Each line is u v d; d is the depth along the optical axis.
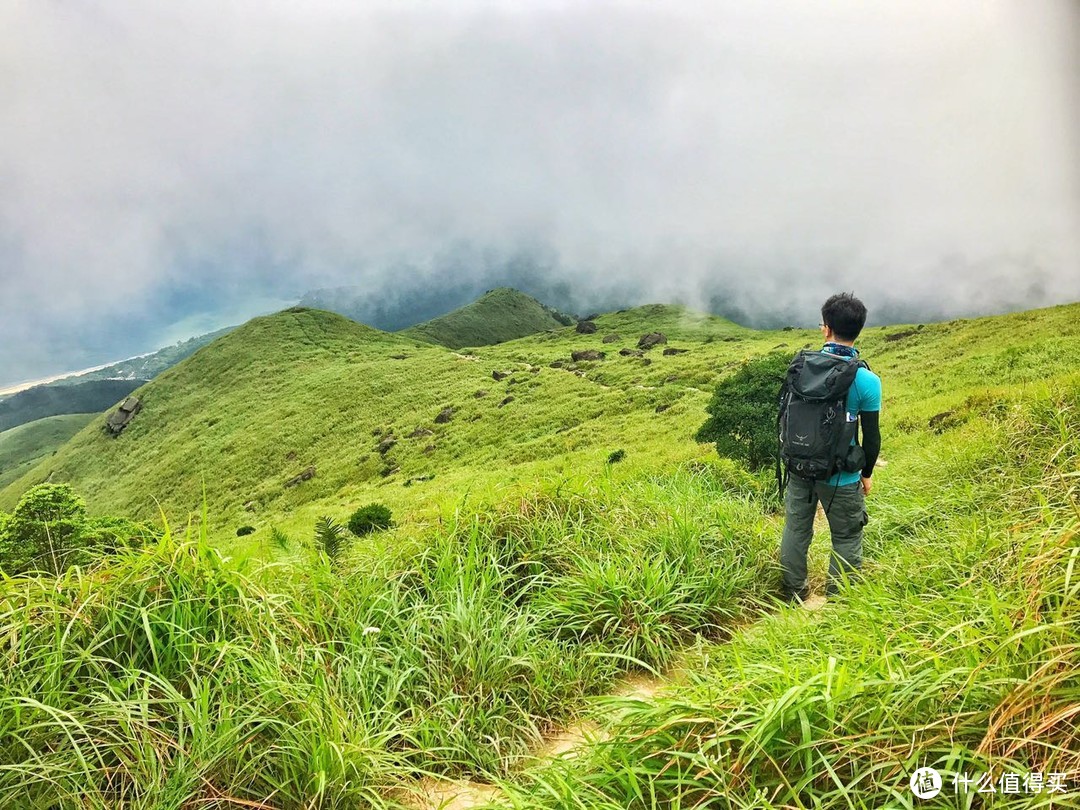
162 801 2.17
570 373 74.62
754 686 2.40
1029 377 22.53
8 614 2.59
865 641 2.47
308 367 99.19
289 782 2.37
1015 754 1.78
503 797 2.45
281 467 70.00
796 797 1.79
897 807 1.71
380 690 3.13
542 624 3.78
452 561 4.14
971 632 2.18
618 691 3.41
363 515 20.47
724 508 6.06
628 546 4.62
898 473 8.25
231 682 2.64
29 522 11.77
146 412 101.44
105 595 2.83
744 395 14.64
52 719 2.32
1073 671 1.71
